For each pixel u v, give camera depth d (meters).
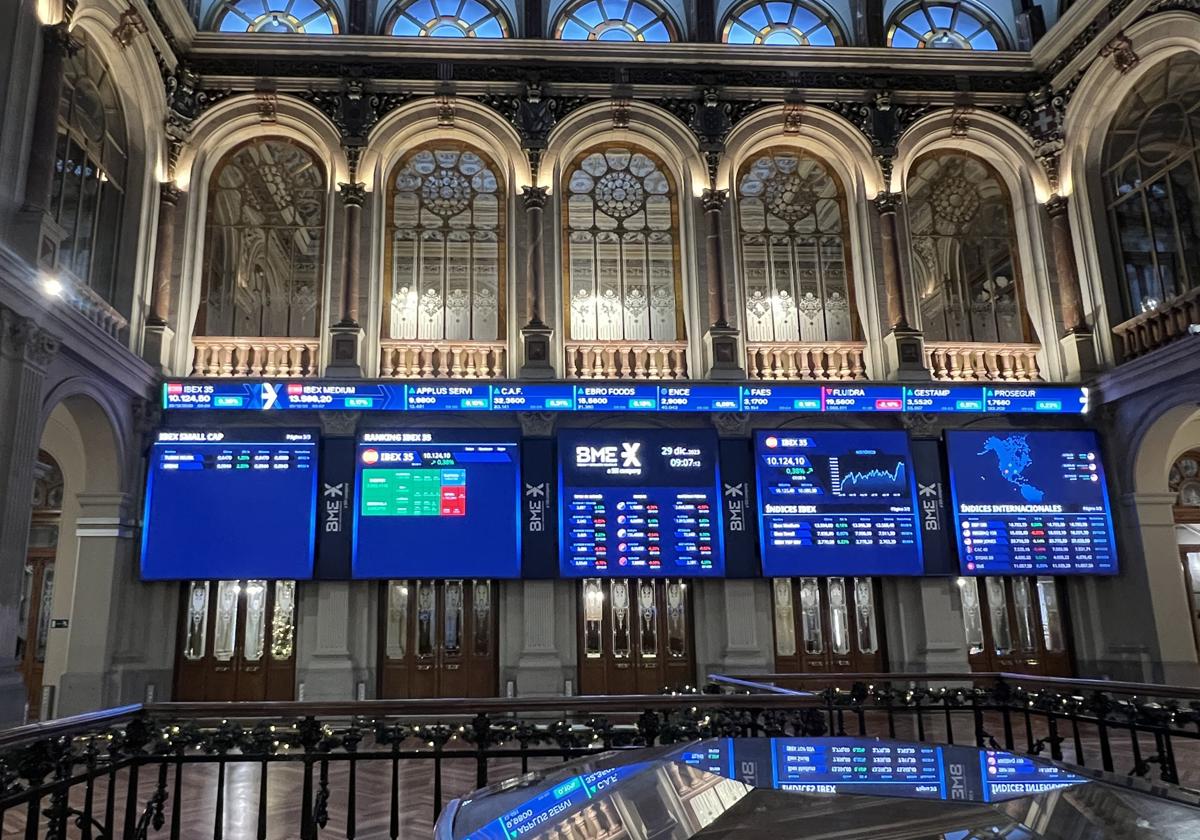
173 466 11.66
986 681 6.14
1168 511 12.38
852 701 5.69
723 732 4.91
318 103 13.19
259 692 11.71
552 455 12.27
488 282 13.36
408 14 13.97
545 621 11.80
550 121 13.45
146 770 7.36
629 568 11.89
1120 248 13.29
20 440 8.55
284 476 11.77
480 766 4.80
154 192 12.41
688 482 12.24
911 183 14.18
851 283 13.82
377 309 12.82
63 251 10.44
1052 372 13.41
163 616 11.61
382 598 12.08
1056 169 13.86
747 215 13.89
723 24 14.31
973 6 14.74
